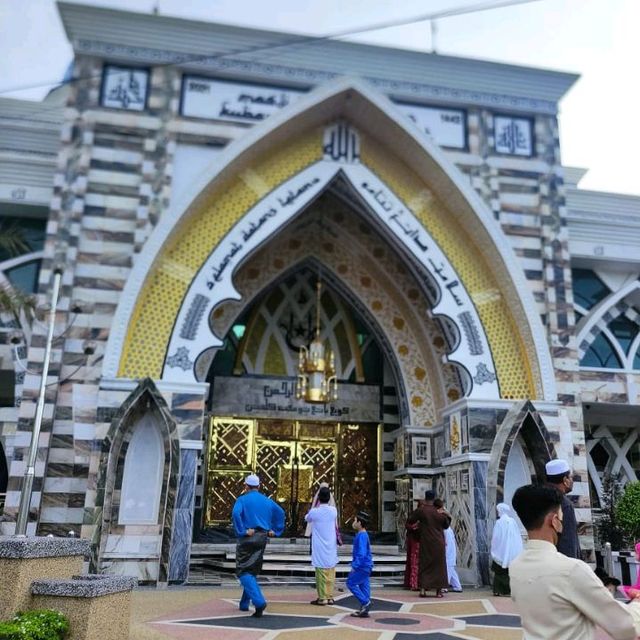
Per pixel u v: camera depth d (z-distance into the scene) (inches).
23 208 651.5
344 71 666.8
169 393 574.2
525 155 698.8
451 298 666.8
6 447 628.7
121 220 601.6
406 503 724.0
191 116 636.7
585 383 727.7
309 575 574.2
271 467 761.0
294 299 816.9
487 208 667.4
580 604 112.9
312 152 675.4
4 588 223.3
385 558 633.0
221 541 714.8
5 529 515.5
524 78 705.0
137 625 319.9
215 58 649.0
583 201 770.8
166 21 635.5
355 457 784.3
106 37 636.7
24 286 652.1
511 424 609.6
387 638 300.5
